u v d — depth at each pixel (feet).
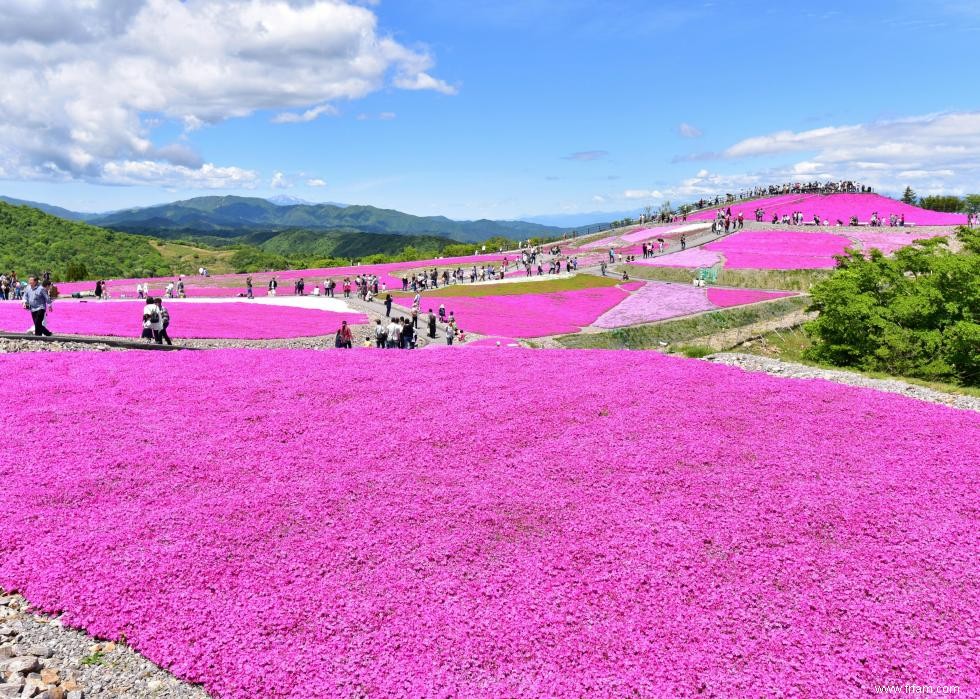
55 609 29.63
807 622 28.07
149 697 24.91
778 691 24.25
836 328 101.71
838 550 33.06
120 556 32.94
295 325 158.71
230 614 28.94
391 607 29.66
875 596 29.60
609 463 43.11
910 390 68.49
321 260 651.66
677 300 206.08
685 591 30.32
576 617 28.78
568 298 217.97
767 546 33.63
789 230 323.37
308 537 35.27
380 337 112.37
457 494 39.86
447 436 48.03
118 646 27.76
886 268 103.19
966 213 358.43
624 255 324.80
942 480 39.75
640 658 26.20
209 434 48.55
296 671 25.71
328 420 51.75
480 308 198.70
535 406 53.57
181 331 137.59
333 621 28.66
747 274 240.53
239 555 33.50
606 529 35.70
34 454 43.45
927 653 26.14
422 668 25.79
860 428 48.11
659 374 62.28
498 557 33.55
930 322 94.07
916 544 33.22
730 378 60.54
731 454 43.91
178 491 39.99
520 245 469.98
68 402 54.03
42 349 85.61
